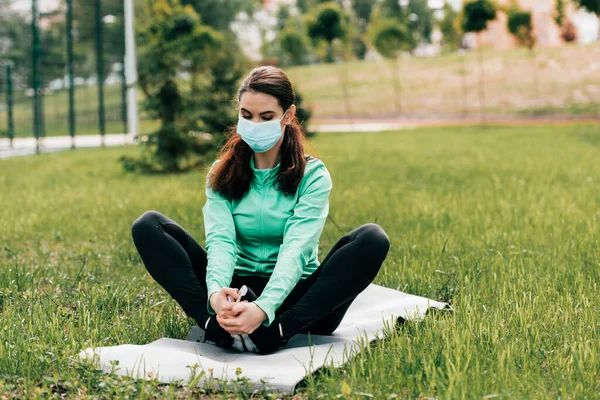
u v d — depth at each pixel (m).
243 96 3.30
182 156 12.68
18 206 8.64
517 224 6.76
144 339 3.55
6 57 33.09
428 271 4.88
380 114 36.97
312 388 2.75
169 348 3.29
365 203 8.48
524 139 20.08
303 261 3.31
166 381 2.92
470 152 16.19
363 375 2.90
